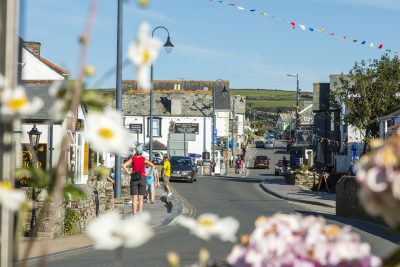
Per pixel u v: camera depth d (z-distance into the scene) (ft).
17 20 12.57
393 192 8.88
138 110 246.06
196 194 121.29
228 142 290.56
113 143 9.31
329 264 9.80
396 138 9.16
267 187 139.85
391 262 9.80
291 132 355.15
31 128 69.97
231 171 254.68
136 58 9.29
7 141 11.35
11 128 11.37
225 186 147.43
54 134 70.38
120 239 9.09
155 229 59.82
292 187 140.67
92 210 58.65
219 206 95.14
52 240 46.57
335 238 10.02
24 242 43.42
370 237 53.93
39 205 45.65
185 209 87.51
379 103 144.25
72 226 51.62
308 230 10.09
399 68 146.00
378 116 145.89
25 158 66.33
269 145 444.14
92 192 59.67
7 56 12.43
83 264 39.22
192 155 241.55
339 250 9.73
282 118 575.79
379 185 9.01
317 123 218.38
